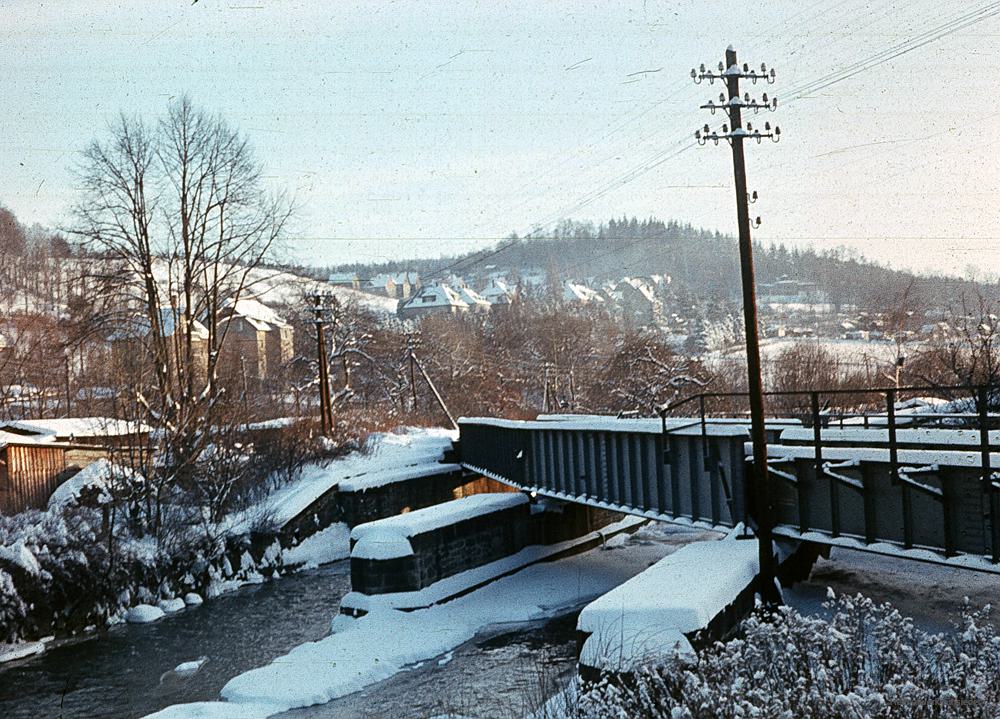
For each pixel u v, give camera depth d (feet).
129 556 85.76
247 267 141.38
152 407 108.99
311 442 127.75
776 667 32.30
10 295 250.16
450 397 239.50
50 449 100.48
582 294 493.77
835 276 457.27
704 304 481.87
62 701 60.75
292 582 98.32
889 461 50.08
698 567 52.49
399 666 61.77
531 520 90.79
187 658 70.18
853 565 68.39
